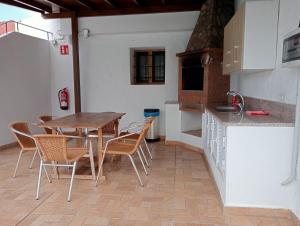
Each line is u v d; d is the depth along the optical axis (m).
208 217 2.38
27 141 3.55
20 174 3.49
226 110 3.54
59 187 3.05
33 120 5.64
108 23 5.50
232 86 4.50
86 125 3.12
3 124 4.86
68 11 5.54
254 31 2.64
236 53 2.98
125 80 5.81
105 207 2.57
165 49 5.56
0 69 4.77
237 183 2.40
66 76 6.08
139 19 5.39
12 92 5.06
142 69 5.97
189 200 2.72
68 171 3.58
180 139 5.07
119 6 5.39
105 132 4.13
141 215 2.41
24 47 5.33
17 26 5.56
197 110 4.54
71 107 6.17
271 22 2.61
